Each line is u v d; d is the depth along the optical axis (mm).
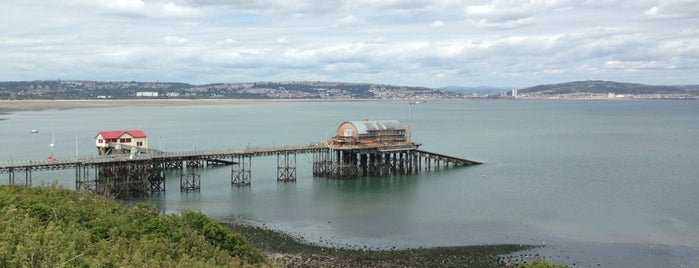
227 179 149125
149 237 70938
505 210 115188
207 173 158500
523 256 86750
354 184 143250
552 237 96875
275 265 73312
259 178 151500
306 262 82938
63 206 77375
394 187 139250
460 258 85500
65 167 120312
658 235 97812
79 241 64125
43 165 117250
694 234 98375
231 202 121750
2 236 61250
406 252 88000
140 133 159625
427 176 155125
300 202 122375
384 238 96500
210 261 64938
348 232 100000
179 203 120125
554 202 122062
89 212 77562
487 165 174625
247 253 75812
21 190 85625
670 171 161625
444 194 130750
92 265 57000
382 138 160250
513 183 144000
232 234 78375
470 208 117000
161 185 139000
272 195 129125
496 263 83312
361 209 116438
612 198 125500
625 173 158375
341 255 86375
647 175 154875
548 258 85938
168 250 66812
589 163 178500
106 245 64188
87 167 120500
